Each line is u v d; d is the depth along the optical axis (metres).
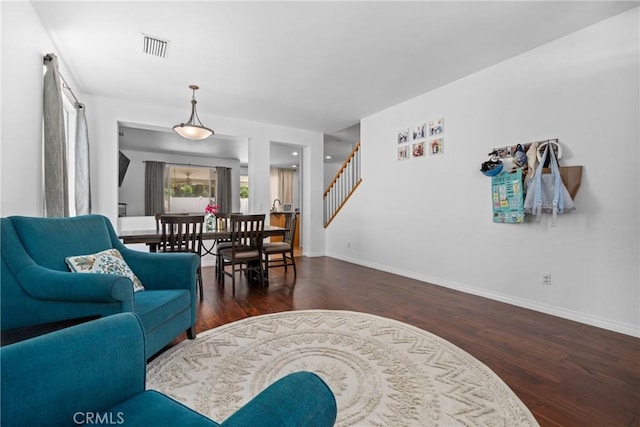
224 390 1.63
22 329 1.44
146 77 3.46
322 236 6.15
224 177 8.94
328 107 4.52
